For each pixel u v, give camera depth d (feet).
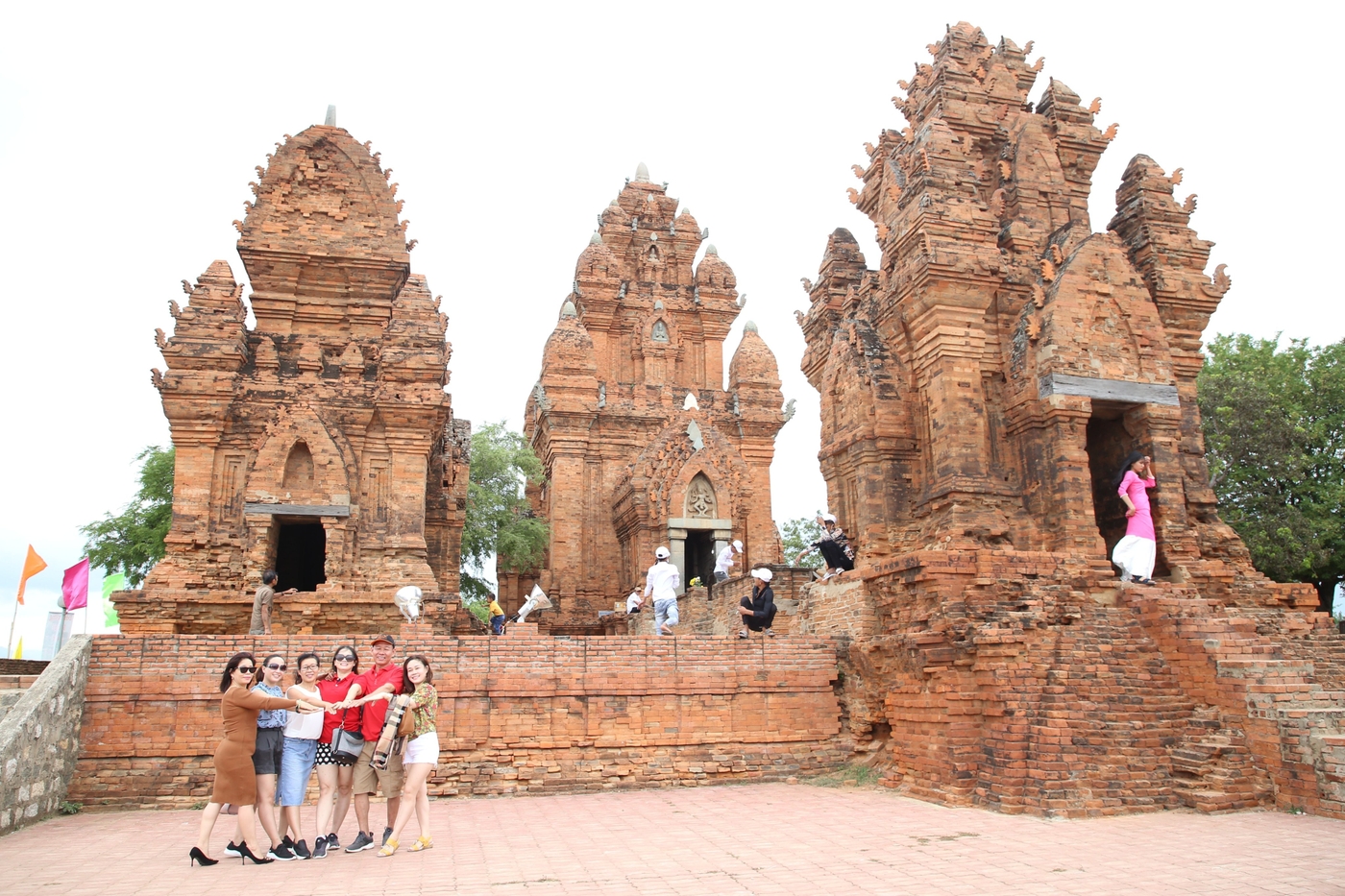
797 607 72.23
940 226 61.72
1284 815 38.68
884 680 55.72
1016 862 31.45
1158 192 69.62
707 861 32.76
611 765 53.62
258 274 86.22
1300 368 110.42
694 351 156.35
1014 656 45.93
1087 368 59.98
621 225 159.02
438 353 81.41
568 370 139.13
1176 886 27.86
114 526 121.19
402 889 29.07
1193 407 66.49
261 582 72.90
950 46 73.31
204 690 50.08
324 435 77.05
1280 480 103.96
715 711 56.24
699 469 122.21
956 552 54.24
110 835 40.42
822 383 73.77
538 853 34.73
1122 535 64.90
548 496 146.61
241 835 34.14
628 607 106.22
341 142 89.15
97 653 49.83
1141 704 44.37
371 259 86.79
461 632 82.74
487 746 52.54
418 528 77.87
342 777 35.99
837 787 52.42
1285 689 41.98
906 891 28.02
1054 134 72.74
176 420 76.54
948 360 61.11
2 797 39.99
